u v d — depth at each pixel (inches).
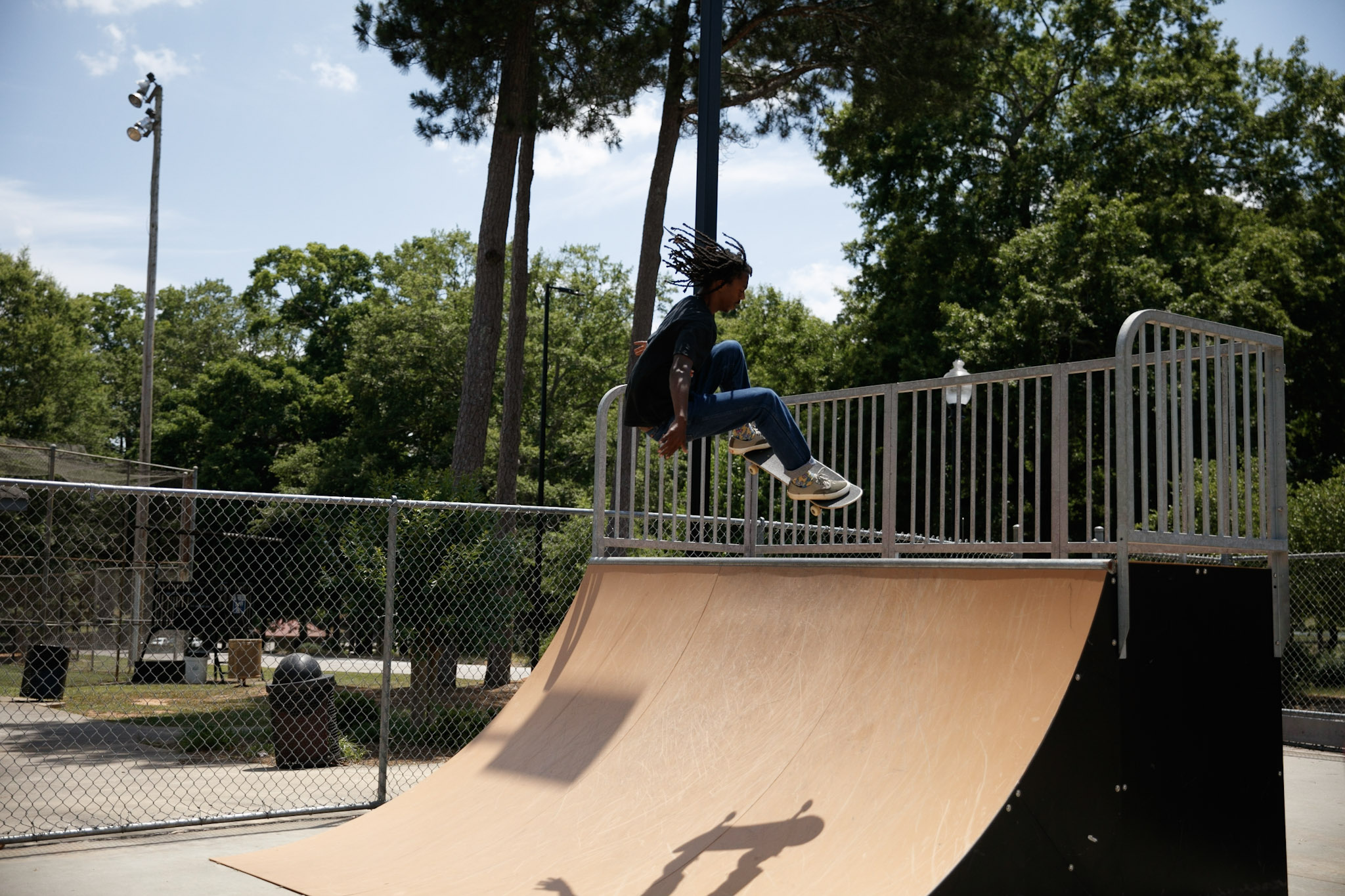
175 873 203.5
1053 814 145.0
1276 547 188.5
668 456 136.6
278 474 1774.1
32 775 352.2
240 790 325.7
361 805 276.2
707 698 205.6
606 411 276.8
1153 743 159.3
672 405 142.6
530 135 706.8
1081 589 160.1
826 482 148.4
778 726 186.5
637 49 645.9
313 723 375.2
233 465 1898.4
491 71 641.6
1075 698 150.6
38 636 663.1
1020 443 200.4
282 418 1941.4
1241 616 178.2
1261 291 900.0
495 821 198.4
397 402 1614.2
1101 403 776.9
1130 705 157.3
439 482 497.4
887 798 156.2
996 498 748.6
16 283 1498.5
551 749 218.7
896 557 226.5
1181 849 160.7
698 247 143.3
